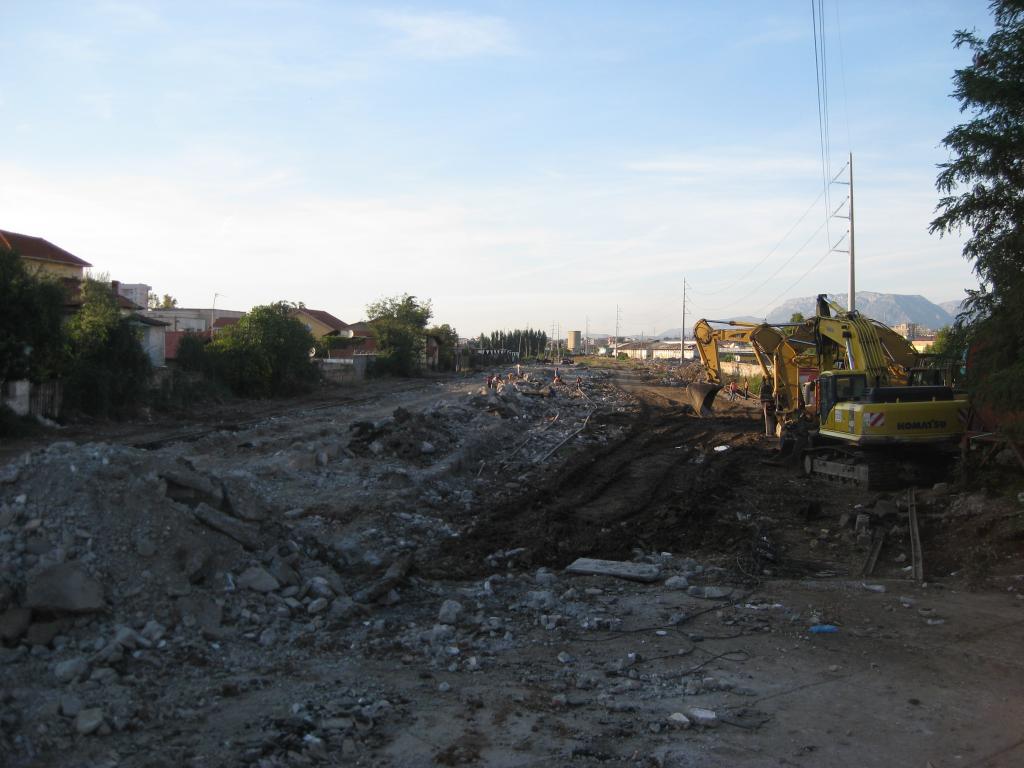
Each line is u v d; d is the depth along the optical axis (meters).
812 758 5.39
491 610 8.77
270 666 6.82
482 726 5.80
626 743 5.59
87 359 30.81
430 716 5.95
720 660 7.30
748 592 9.68
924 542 12.12
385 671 6.86
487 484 18.27
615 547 12.09
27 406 26.64
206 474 9.12
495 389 41.16
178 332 54.00
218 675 6.55
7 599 6.61
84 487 7.81
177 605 7.29
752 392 41.25
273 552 8.62
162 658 6.66
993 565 10.59
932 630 8.16
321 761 5.21
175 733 5.50
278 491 15.03
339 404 41.44
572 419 34.06
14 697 5.71
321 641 7.43
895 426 16.28
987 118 12.09
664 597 9.41
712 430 30.66
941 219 12.71
